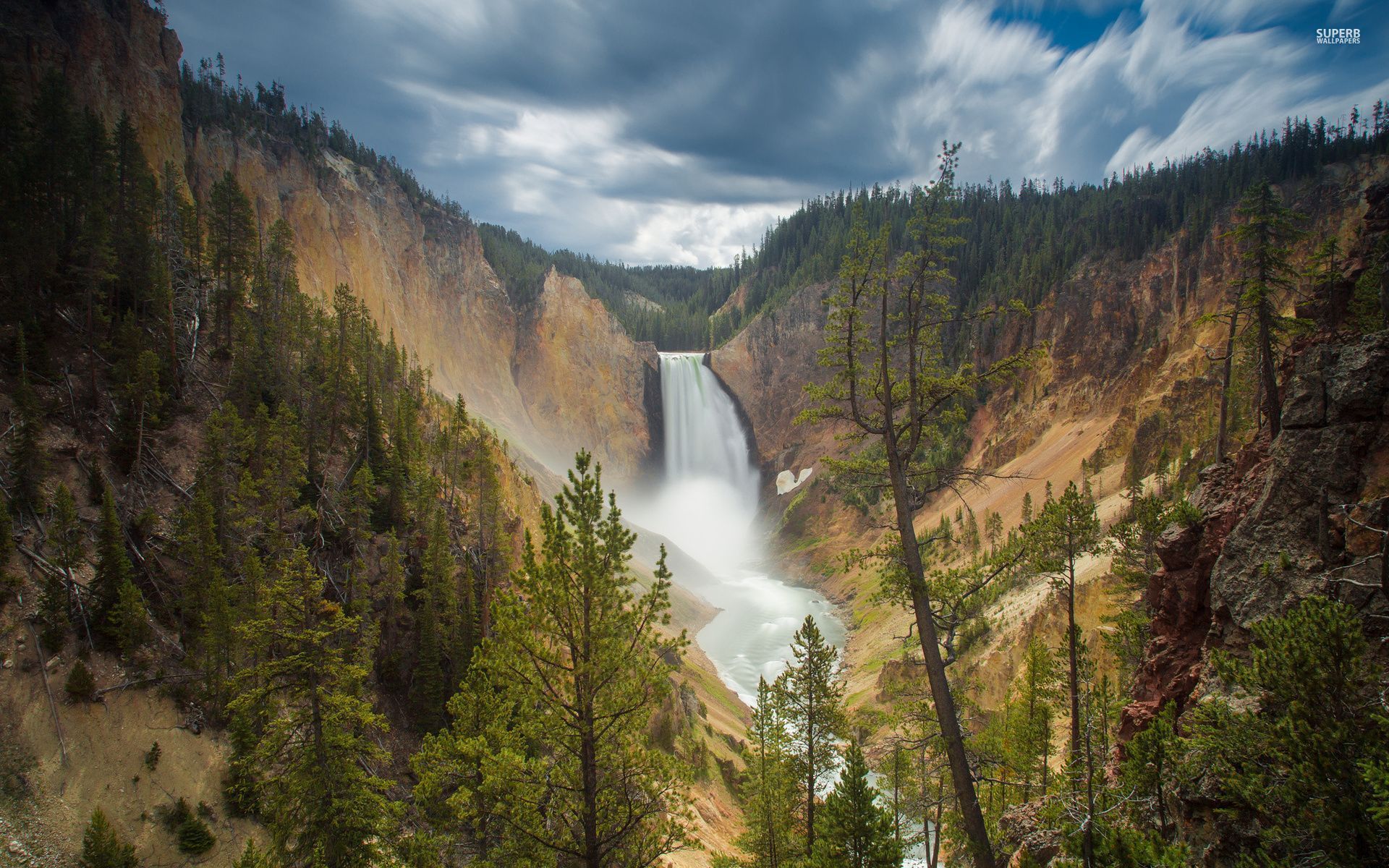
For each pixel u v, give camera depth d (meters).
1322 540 14.37
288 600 21.80
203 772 33.59
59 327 47.19
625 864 16.72
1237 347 27.75
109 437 44.06
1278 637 10.83
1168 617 19.05
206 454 43.75
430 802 26.33
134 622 35.53
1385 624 12.38
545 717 15.68
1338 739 9.54
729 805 49.31
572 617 15.23
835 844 18.73
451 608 44.31
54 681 32.91
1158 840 12.02
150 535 41.47
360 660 32.53
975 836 13.64
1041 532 20.72
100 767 31.75
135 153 58.81
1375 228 23.56
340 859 21.00
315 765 21.39
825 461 16.50
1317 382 15.59
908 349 14.77
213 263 62.16
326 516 49.41
